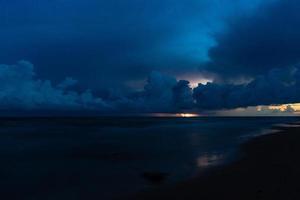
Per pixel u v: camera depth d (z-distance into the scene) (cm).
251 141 2773
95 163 1880
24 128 7231
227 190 1047
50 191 1227
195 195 1034
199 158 1905
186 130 5584
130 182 1317
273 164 1433
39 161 1995
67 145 3030
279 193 944
